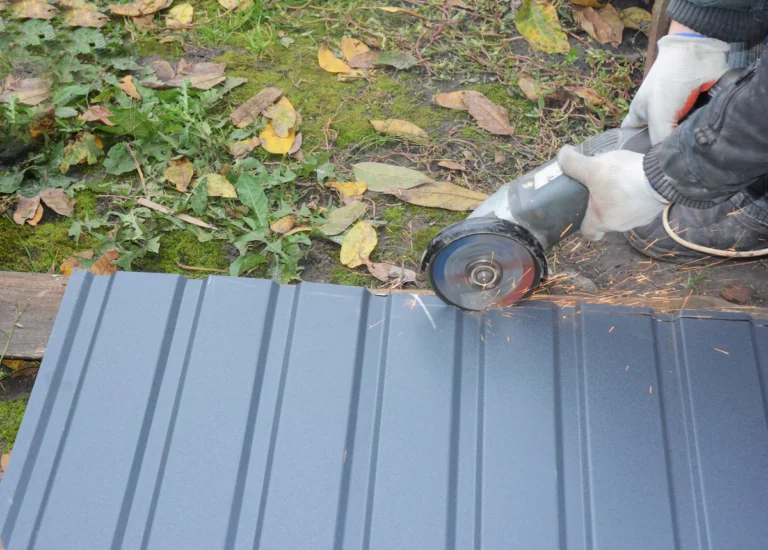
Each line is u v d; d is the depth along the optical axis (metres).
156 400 1.78
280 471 1.67
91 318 1.89
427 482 1.66
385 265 2.19
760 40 1.88
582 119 2.60
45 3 2.80
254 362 1.82
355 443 1.72
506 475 1.66
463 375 1.80
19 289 2.05
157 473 1.68
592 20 2.82
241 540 1.59
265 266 2.22
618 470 1.67
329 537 1.59
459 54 2.75
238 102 2.59
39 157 2.40
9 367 2.01
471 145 2.50
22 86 2.56
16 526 1.61
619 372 1.80
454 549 1.58
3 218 2.30
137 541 1.59
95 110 2.47
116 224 2.30
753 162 1.50
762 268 2.18
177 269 2.22
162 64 2.67
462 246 1.70
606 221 1.72
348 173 2.43
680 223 2.13
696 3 1.80
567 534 1.60
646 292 2.14
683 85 1.87
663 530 1.59
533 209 1.68
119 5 2.81
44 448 1.71
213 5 2.88
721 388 1.77
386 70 2.72
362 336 1.87
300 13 2.87
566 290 2.14
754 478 1.65
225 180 2.34
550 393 1.77
